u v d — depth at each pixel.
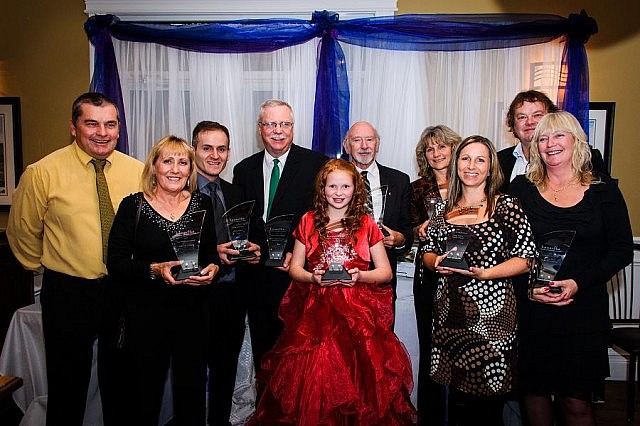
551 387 2.04
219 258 2.22
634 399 2.98
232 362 2.54
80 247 2.19
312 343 2.06
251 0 3.45
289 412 2.00
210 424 2.51
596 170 2.23
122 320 2.12
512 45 3.22
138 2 3.45
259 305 2.57
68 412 2.23
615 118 3.47
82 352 2.23
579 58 3.14
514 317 2.06
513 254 2.04
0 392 1.40
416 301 2.50
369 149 2.60
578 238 2.00
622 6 3.40
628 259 1.99
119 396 2.24
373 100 3.39
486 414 2.53
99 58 3.32
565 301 1.95
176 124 3.44
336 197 2.18
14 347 2.56
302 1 3.44
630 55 3.43
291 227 2.50
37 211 2.22
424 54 3.35
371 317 2.12
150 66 3.42
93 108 2.17
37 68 3.58
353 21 3.21
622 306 3.53
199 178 2.49
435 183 2.75
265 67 3.44
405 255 2.86
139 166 2.42
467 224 2.08
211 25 3.28
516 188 2.18
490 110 3.34
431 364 2.18
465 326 2.04
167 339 2.04
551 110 2.46
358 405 1.99
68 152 2.26
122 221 2.04
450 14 3.25
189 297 2.08
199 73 3.43
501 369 2.02
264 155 2.69
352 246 2.19
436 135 2.69
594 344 2.00
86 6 3.47
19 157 3.62
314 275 2.11
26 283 3.11
